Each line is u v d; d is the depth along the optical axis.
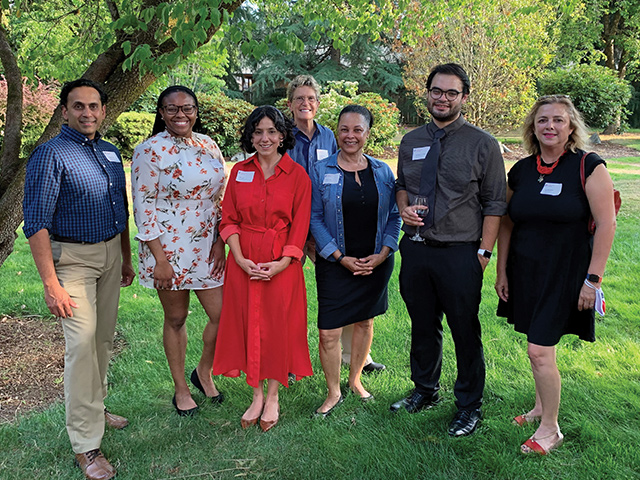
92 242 2.45
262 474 2.37
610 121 17.95
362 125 2.78
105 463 2.39
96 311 2.61
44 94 9.98
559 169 2.45
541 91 18.31
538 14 12.00
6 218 3.35
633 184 9.37
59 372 3.38
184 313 2.86
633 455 2.37
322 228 2.87
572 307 2.44
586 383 3.06
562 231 2.41
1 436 2.62
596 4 18.45
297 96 3.31
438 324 2.88
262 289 2.75
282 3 5.61
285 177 2.78
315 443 2.59
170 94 2.62
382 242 2.92
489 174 2.58
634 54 19.84
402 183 2.83
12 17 4.92
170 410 2.93
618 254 5.67
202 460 2.49
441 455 2.44
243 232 2.76
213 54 4.74
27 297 4.65
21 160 3.49
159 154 2.61
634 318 3.96
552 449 2.47
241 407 2.96
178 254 2.71
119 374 3.34
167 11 2.59
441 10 5.79
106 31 3.80
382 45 21.77
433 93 2.56
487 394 3.03
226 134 13.09
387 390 3.13
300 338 2.84
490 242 2.62
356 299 2.87
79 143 2.44
